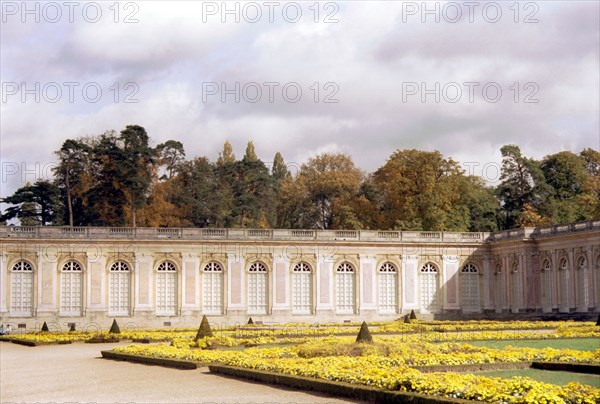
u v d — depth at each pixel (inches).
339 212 5374.0
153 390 1547.7
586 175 5654.5
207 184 6092.5
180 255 4222.4
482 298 4498.0
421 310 4439.0
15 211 5531.5
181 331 3255.4
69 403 1424.7
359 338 2133.4
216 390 1525.6
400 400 1311.5
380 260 4424.2
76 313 4089.6
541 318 3870.6
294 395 1446.9
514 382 1316.4
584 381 1587.1
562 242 3961.6
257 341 2576.3
